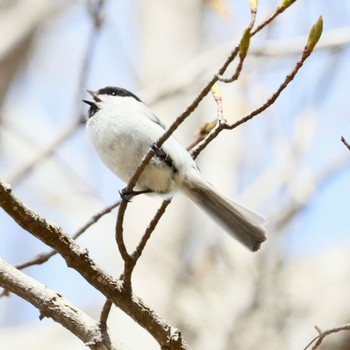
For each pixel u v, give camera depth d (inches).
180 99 480.7
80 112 408.5
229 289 416.2
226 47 452.8
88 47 371.9
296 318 391.5
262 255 406.9
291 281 410.0
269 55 428.5
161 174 271.7
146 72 502.6
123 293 205.5
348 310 387.9
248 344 383.9
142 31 527.8
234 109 453.1
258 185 438.6
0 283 206.4
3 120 450.3
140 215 446.9
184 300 411.8
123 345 203.9
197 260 438.0
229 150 476.1
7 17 522.0
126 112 284.8
